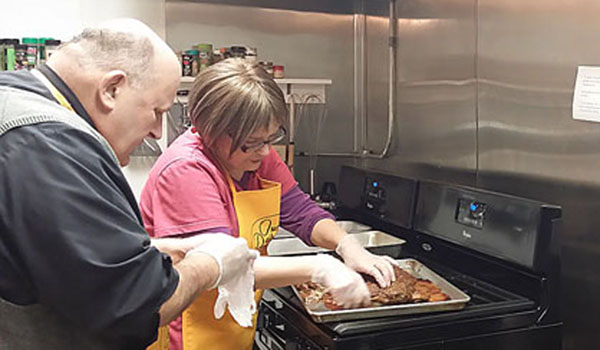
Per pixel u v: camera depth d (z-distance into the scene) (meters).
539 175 1.78
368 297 1.36
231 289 1.17
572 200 1.66
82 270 0.85
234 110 1.27
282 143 2.74
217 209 1.33
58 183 0.85
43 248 0.84
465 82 2.10
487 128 2.00
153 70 0.99
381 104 2.69
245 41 2.72
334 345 1.28
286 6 2.76
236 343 1.48
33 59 2.39
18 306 0.93
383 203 2.17
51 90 0.96
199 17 2.65
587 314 1.63
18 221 0.85
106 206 0.89
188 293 0.99
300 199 1.71
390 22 2.55
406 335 1.33
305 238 1.68
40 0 2.52
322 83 2.68
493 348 1.40
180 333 1.43
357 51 2.86
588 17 1.59
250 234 1.49
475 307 1.42
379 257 1.58
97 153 0.92
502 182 1.94
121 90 0.97
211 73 1.32
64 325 0.96
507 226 1.56
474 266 1.76
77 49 0.97
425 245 1.99
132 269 0.89
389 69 2.60
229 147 1.35
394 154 2.60
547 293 1.47
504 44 1.91
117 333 0.90
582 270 1.64
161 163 1.39
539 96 1.77
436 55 2.27
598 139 1.57
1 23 2.49
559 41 1.68
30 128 0.87
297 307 1.47
